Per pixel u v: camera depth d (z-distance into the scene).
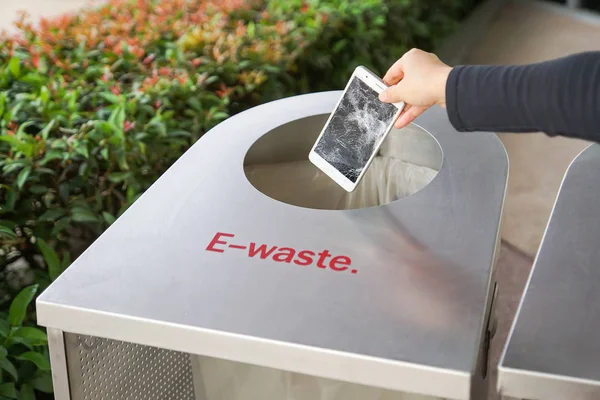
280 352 0.89
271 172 1.43
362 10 3.00
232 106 2.25
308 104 1.48
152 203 1.17
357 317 0.91
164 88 2.00
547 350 0.84
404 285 0.96
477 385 0.97
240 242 1.06
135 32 2.45
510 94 0.92
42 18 2.45
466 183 1.17
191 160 1.29
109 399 1.10
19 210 1.71
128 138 1.76
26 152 1.65
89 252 1.06
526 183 3.03
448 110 0.99
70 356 1.01
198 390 1.20
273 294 0.96
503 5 5.35
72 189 1.74
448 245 1.03
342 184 1.27
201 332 0.91
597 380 0.79
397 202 1.13
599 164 1.21
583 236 1.04
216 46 2.29
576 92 0.87
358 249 1.03
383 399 1.07
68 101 1.90
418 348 0.86
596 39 4.61
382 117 1.22
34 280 1.76
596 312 0.89
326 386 1.09
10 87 2.03
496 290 1.17
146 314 0.94
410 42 3.73
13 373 1.45
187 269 1.01
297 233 1.07
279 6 2.77
